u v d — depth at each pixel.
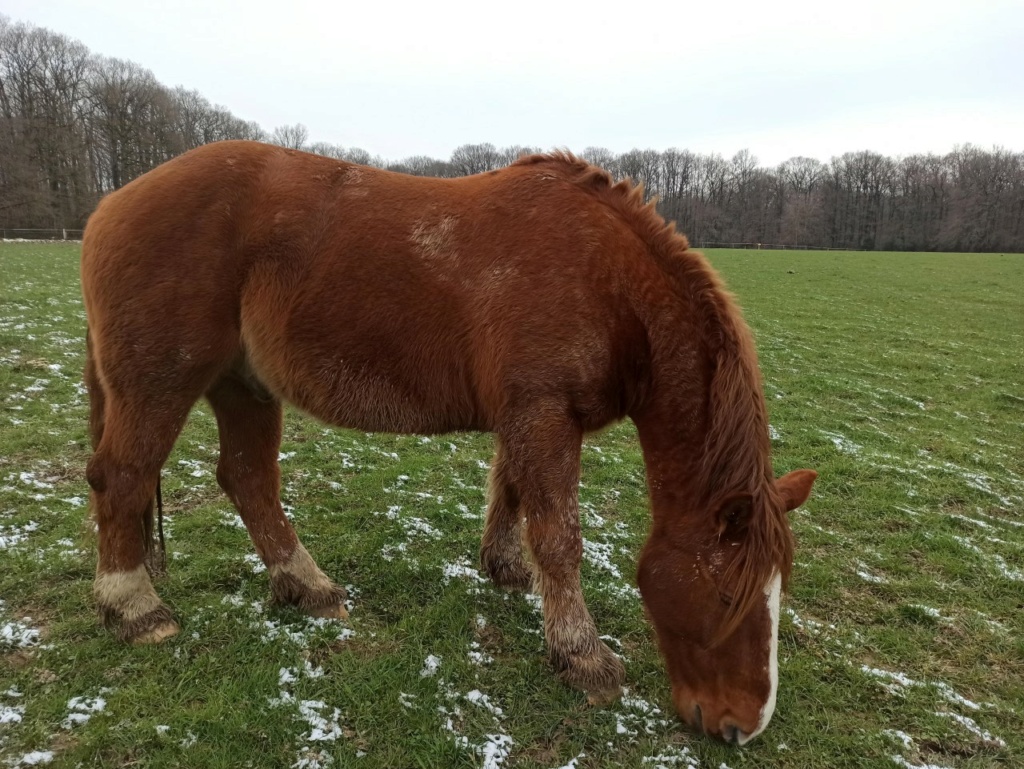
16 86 51.84
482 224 2.64
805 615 3.43
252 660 2.68
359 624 3.03
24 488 4.04
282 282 2.63
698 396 2.50
